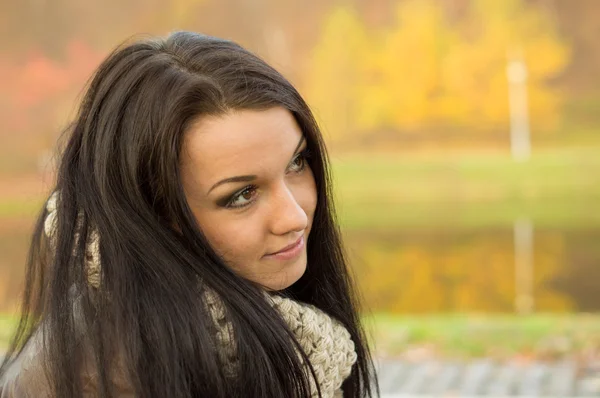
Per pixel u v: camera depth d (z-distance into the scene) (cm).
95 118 155
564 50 2964
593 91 2947
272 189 149
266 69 151
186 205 145
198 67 148
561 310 1415
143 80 149
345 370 172
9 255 1998
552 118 2956
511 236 2092
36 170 2809
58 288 152
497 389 638
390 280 1683
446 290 1596
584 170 2761
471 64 2998
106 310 146
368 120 3017
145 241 146
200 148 144
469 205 2555
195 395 143
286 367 150
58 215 157
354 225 2297
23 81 2967
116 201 148
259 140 145
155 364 140
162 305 143
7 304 1542
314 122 158
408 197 2648
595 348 743
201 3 3022
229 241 148
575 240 2006
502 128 2980
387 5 3038
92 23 2992
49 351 150
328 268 180
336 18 3020
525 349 750
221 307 148
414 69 3014
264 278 154
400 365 707
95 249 151
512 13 2994
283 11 3042
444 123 3008
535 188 2683
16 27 2980
